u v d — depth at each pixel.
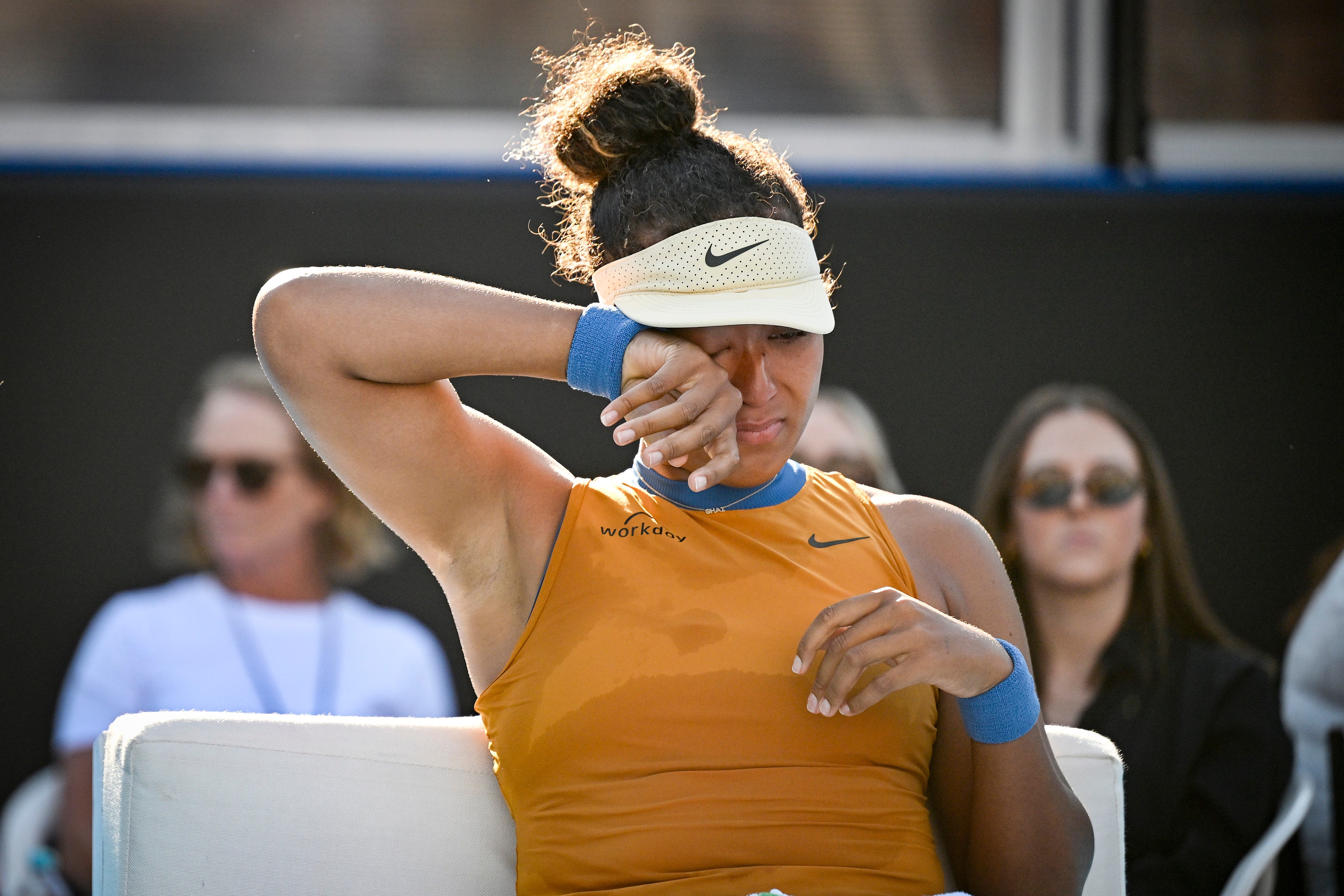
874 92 11.77
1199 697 9.61
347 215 9.98
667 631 4.24
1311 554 10.01
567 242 5.03
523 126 11.42
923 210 10.25
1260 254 10.33
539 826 4.26
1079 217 10.32
